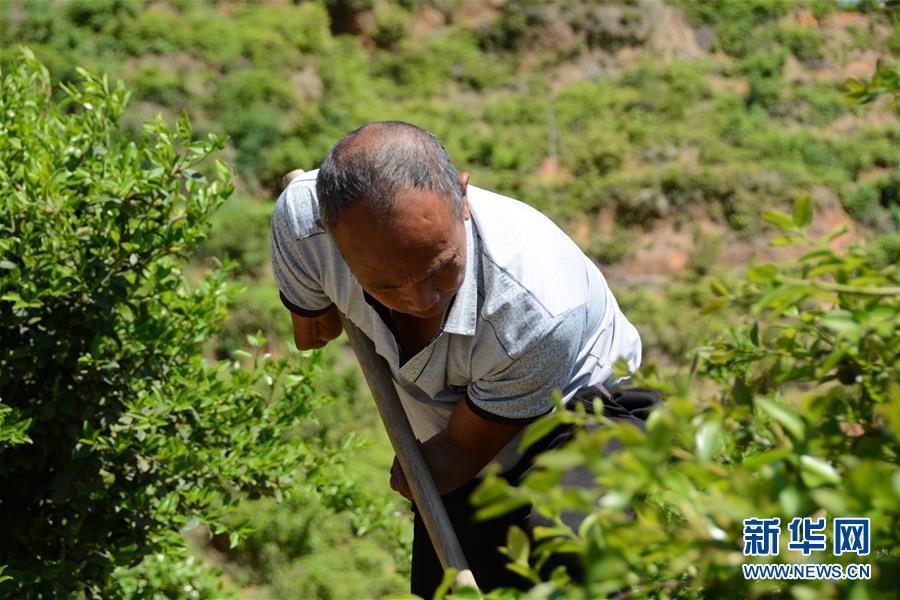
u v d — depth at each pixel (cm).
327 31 1978
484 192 201
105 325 274
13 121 286
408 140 170
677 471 93
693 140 1859
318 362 320
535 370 193
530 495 89
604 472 86
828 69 2164
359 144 169
